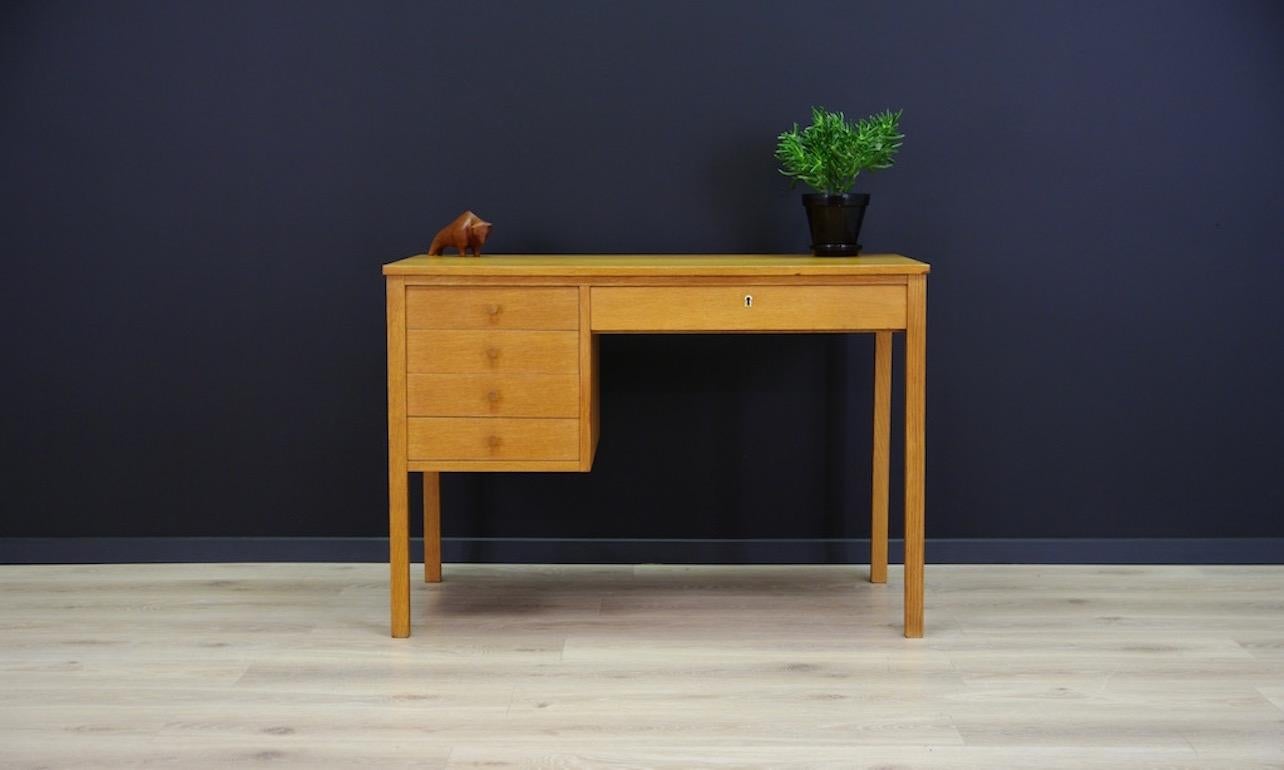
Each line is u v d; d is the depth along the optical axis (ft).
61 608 10.12
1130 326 11.18
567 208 11.16
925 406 10.30
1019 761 7.34
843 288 9.21
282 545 11.37
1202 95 11.01
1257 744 7.56
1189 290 11.15
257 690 8.41
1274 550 11.28
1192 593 10.48
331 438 11.30
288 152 11.12
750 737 7.67
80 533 11.34
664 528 11.37
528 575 11.10
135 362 11.27
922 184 11.10
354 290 11.22
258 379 11.30
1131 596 10.40
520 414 9.39
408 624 9.46
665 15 11.02
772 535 11.35
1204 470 11.28
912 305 9.22
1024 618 9.84
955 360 11.25
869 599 10.37
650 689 8.43
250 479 11.32
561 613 10.03
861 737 7.66
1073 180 11.09
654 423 11.30
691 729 7.79
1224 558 11.28
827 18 11.01
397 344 9.34
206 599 10.37
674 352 11.26
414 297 9.32
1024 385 11.26
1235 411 11.23
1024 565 11.30
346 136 11.10
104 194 11.15
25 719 7.93
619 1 11.02
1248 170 11.05
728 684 8.50
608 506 11.35
